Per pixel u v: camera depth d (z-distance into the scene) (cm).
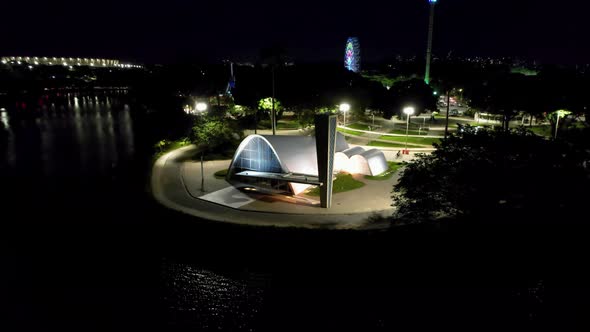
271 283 2786
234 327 2391
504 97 7962
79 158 6341
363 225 3450
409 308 2545
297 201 4056
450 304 2580
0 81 19350
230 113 9744
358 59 16688
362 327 2386
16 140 8000
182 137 7131
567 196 2892
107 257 3117
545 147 3169
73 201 4275
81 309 2522
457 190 3105
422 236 3244
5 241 3366
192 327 2386
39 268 2966
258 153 4494
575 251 3019
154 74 16625
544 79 9288
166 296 2659
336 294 2672
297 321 2434
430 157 3509
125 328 2364
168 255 3133
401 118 10075
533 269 2817
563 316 2467
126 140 7969
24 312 2488
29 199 4359
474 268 2897
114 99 18938
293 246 3136
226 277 2850
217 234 3356
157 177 5009
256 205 3956
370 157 4956
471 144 3331
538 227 3219
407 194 3278
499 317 2469
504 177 2948
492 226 3228
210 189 4475
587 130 4219
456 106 12850
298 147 4453
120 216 3834
